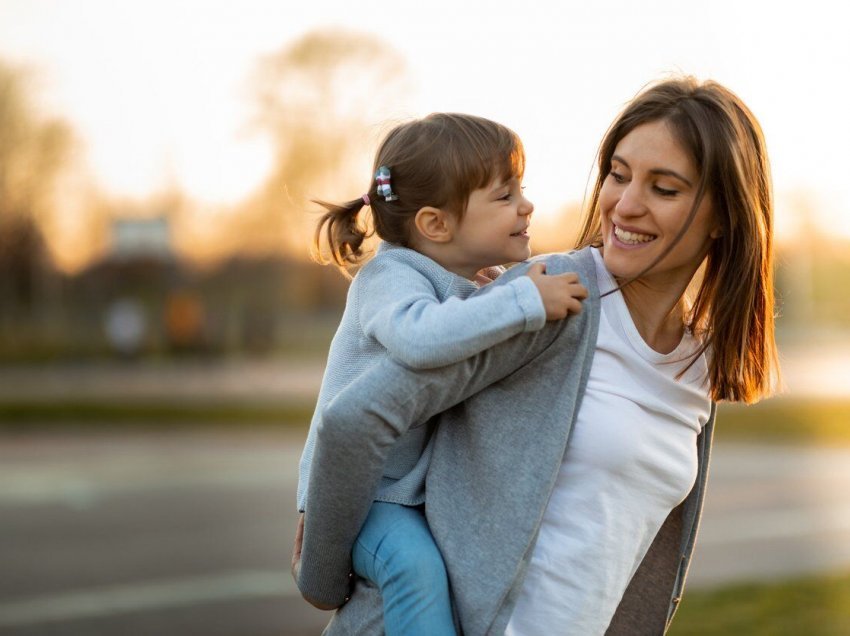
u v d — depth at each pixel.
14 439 17.53
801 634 5.62
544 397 2.04
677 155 2.08
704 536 9.26
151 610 6.54
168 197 44.06
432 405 1.98
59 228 42.81
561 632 2.05
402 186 2.28
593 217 2.38
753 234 2.14
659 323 2.19
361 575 2.13
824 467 13.66
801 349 36.25
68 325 43.19
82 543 8.80
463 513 2.04
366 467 1.96
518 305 1.96
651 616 2.29
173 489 11.98
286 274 46.28
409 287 2.10
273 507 10.60
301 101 38.56
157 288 44.44
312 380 26.56
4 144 39.88
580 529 2.06
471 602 1.99
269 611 6.49
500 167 2.25
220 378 27.53
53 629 6.11
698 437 2.29
